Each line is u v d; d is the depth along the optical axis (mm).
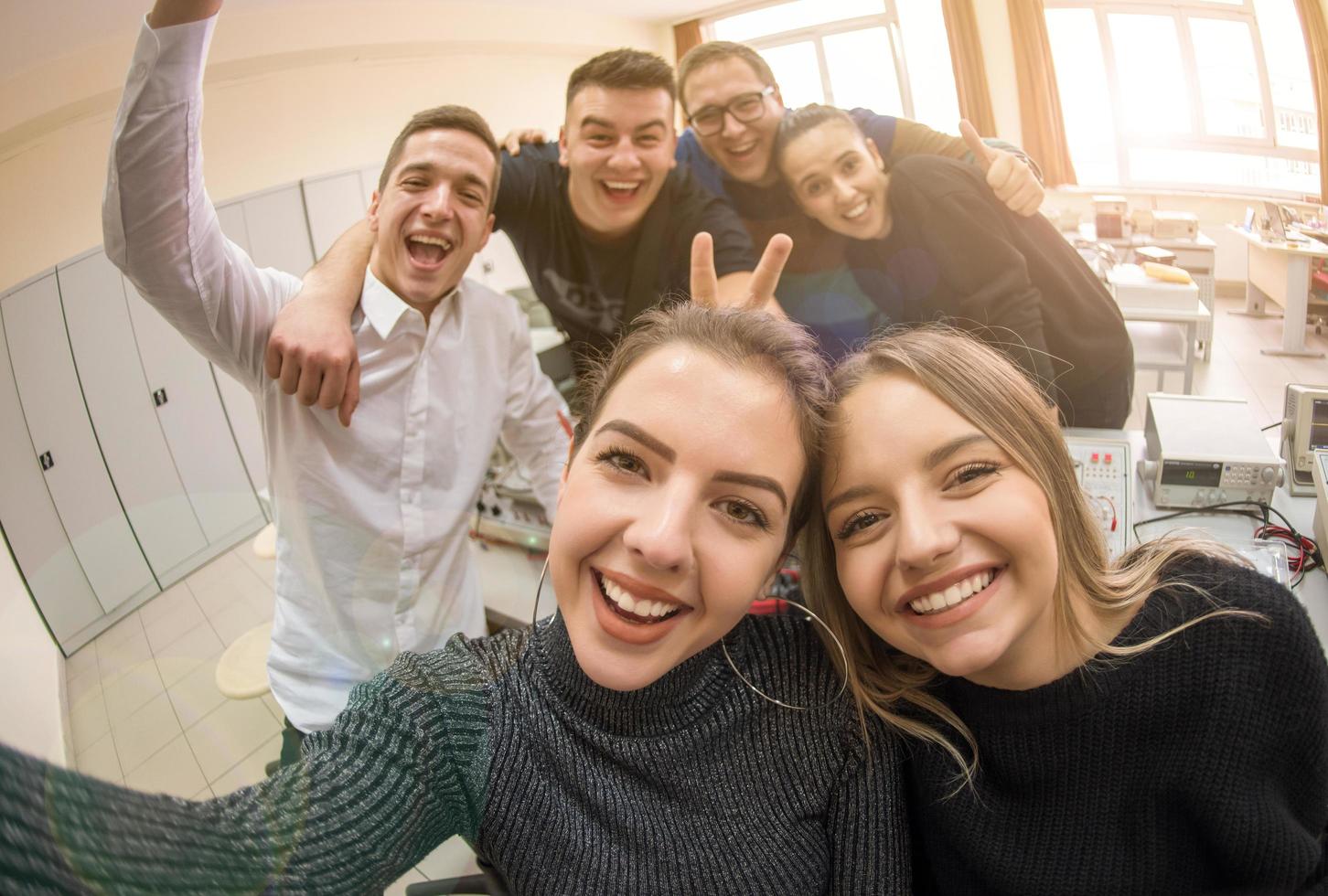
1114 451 1637
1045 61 2738
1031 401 737
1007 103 2820
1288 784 774
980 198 2152
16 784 370
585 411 776
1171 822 773
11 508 1334
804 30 2799
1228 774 728
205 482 1597
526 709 713
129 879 404
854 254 2213
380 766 632
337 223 2221
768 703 749
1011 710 753
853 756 759
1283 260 2613
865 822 743
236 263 1234
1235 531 1643
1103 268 2645
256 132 2059
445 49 2363
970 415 682
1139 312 2449
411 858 643
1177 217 2797
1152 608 759
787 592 1084
